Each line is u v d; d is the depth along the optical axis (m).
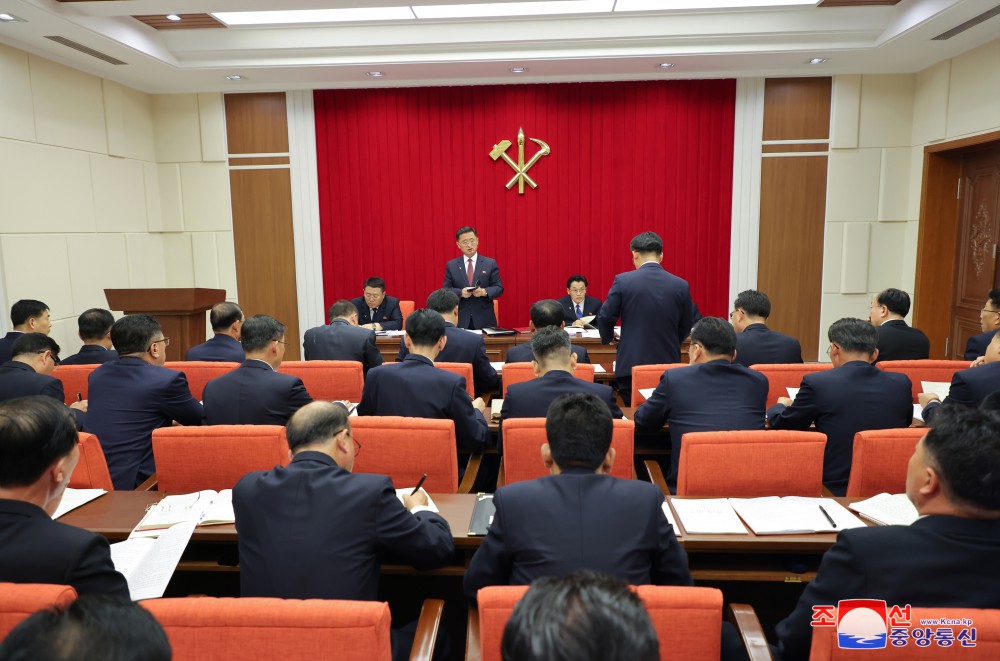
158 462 2.24
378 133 7.55
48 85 5.93
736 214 7.44
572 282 6.36
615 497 1.54
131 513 2.04
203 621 1.14
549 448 1.70
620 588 0.76
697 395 2.68
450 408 2.84
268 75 6.93
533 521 1.52
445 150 7.56
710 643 1.23
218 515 1.95
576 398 1.70
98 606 0.73
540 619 0.72
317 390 3.71
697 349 2.89
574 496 1.54
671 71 7.11
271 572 1.57
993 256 6.25
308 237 7.73
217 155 7.61
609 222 7.58
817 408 2.61
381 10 5.98
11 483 1.41
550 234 7.65
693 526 1.85
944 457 1.28
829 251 7.43
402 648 1.71
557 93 7.42
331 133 7.57
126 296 5.39
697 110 7.33
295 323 7.88
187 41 6.37
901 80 7.12
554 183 7.57
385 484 1.65
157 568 1.66
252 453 2.22
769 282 7.53
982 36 5.79
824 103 7.22
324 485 1.62
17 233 5.57
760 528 1.83
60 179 6.07
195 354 3.96
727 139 7.34
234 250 7.77
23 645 0.69
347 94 7.51
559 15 6.14
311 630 1.13
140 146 7.35
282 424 2.84
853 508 1.95
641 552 1.51
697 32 6.20
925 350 4.04
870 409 2.56
